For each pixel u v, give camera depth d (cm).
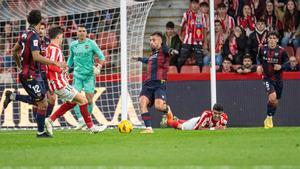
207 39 4631
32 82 3106
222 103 4334
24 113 4166
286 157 2189
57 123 4162
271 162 2055
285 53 3972
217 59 4534
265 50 3966
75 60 3809
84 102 3394
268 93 3988
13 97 3328
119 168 1945
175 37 4603
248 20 4650
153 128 4131
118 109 4238
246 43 4544
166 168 1930
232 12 4672
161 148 2539
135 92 4350
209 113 3812
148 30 4916
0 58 4291
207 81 4322
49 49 3244
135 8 4353
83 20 4406
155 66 3484
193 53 4591
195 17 4616
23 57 3086
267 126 4047
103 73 4316
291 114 4341
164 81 3506
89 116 3466
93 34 4406
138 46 4353
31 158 2248
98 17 4403
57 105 4144
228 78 4334
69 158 2230
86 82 3816
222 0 4700
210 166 1961
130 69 4362
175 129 3859
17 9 4334
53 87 3281
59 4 4353
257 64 4478
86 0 4372
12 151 2503
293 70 4422
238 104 4328
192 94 4331
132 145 2689
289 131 3478
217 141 2823
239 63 4516
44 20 4331
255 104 4328
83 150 2500
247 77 4325
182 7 4934
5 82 4259
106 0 4356
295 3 4738
